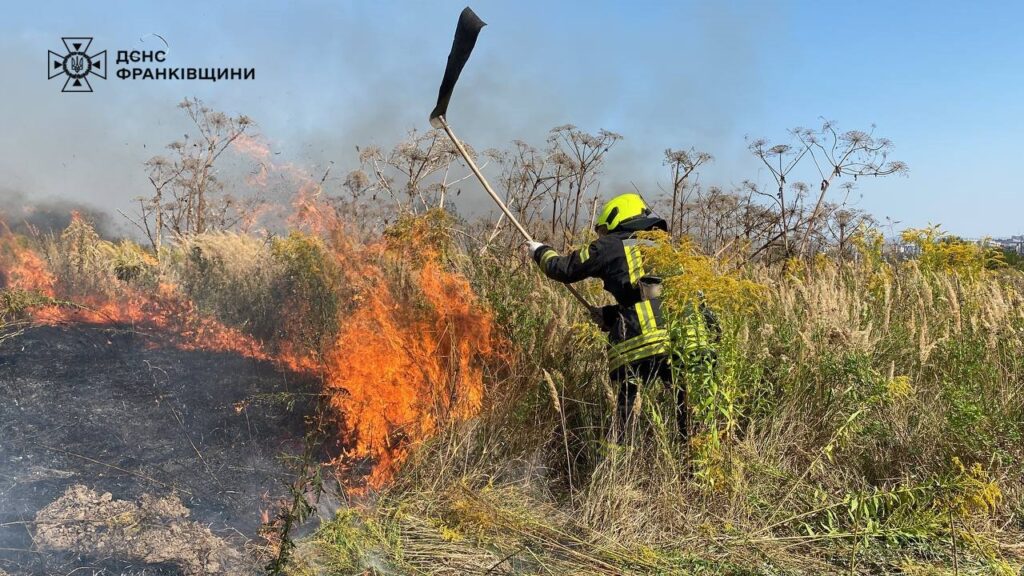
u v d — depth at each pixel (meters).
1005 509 3.25
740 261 7.12
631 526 3.09
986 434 3.48
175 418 3.78
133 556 2.57
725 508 3.26
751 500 3.28
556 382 3.90
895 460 3.60
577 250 3.82
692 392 3.46
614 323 3.83
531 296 4.49
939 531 3.06
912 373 4.38
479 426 3.72
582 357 4.18
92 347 4.73
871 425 3.67
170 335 5.15
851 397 3.71
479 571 2.70
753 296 3.73
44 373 4.18
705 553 2.93
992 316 4.36
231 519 2.93
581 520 3.17
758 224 8.34
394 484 3.35
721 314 3.70
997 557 2.93
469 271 4.97
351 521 2.87
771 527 3.13
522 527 3.06
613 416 3.55
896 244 7.44
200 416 3.83
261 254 5.62
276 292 5.21
